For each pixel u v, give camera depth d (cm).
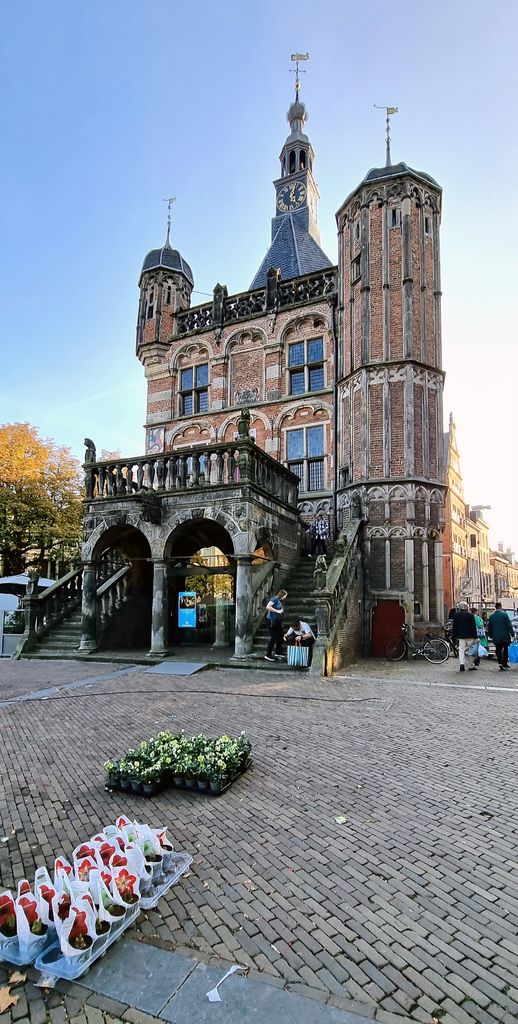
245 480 1324
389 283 1611
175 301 2219
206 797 466
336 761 554
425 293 1633
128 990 241
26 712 807
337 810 434
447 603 3619
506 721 715
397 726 692
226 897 314
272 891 320
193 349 2130
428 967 255
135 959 262
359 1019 222
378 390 1575
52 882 324
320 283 1916
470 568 4994
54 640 1580
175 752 504
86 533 1534
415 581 1480
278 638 1230
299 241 2273
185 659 1323
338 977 247
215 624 1842
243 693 921
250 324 1992
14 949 266
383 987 241
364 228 1656
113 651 1539
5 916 272
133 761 495
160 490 1438
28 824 420
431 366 1592
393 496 1515
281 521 1565
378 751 586
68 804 456
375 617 1482
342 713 766
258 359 1978
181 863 348
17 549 2786
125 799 465
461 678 1077
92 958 257
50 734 677
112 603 1636
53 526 2739
